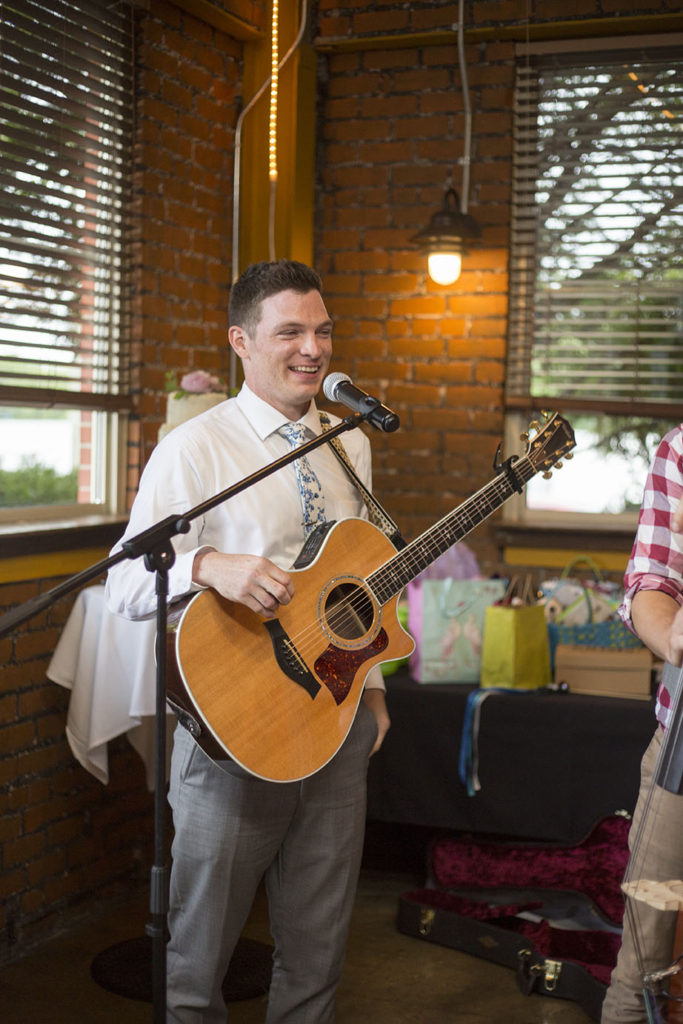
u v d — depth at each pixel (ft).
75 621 10.14
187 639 6.10
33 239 10.57
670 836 6.29
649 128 12.96
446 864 10.85
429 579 12.78
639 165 13.00
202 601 6.17
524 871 10.69
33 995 9.15
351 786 6.76
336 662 6.53
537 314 13.46
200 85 12.56
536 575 13.25
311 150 13.74
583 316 13.34
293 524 6.73
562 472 13.57
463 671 11.21
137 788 11.63
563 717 10.53
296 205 13.41
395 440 13.87
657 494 6.53
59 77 10.80
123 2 11.32
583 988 9.09
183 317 12.50
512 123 13.28
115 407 11.57
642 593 6.37
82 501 11.56
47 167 10.80
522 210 13.34
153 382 12.01
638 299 13.17
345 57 13.84
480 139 13.39
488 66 13.32
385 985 9.46
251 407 6.82
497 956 9.84
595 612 11.59
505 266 13.37
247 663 6.24
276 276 6.61
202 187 12.73
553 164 13.23
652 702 10.56
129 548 5.49
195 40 12.40
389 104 13.73
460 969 9.78
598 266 13.24
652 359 13.17
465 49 13.37
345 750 6.74
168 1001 6.73
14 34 10.14
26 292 10.64
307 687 6.40
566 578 12.41
